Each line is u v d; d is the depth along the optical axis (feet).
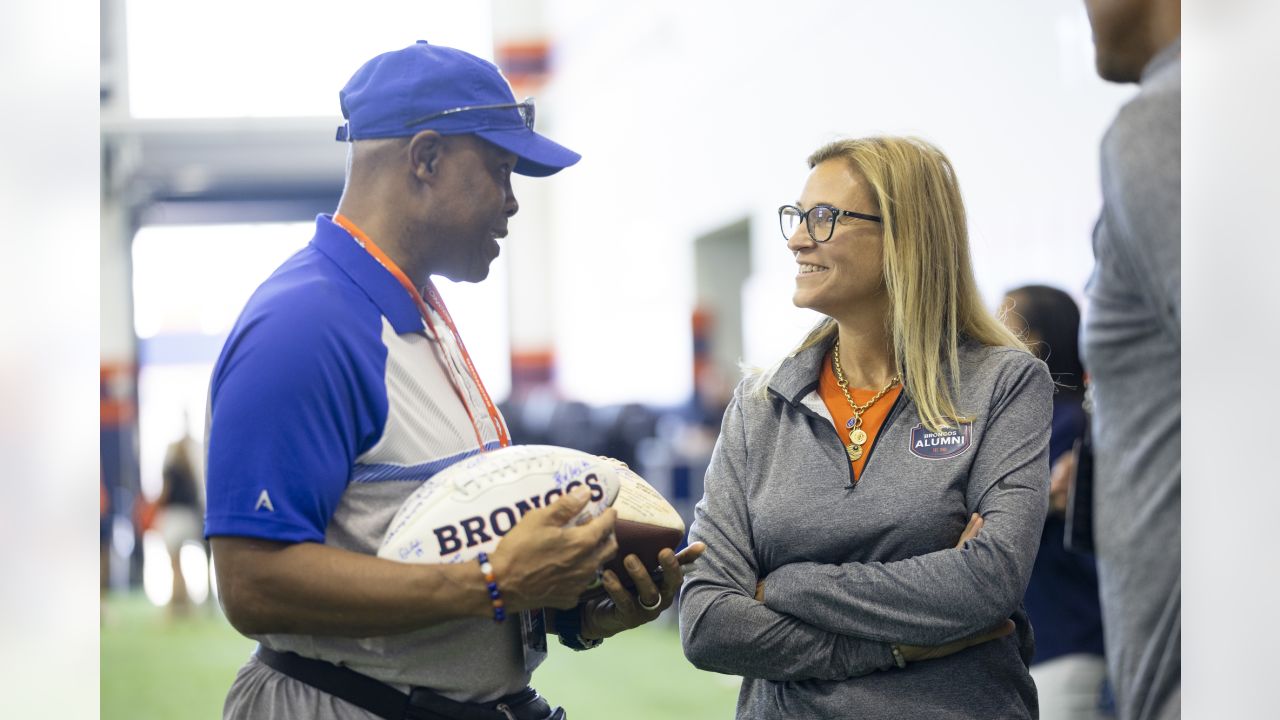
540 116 71.61
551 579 6.47
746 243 50.31
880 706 7.41
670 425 44.78
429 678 6.97
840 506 7.66
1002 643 7.63
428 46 7.15
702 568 7.97
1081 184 20.86
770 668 7.61
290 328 6.46
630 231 58.29
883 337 8.13
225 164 66.54
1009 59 23.93
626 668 27.58
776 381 8.23
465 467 6.93
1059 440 11.57
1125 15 9.49
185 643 33.71
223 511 6.33
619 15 57.36
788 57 38.73
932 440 7.70
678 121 50.70
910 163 8.00
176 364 70.69
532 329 72.59
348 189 7.18
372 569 6.38
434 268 7.26
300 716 6.81
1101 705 10.91
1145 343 9.27
